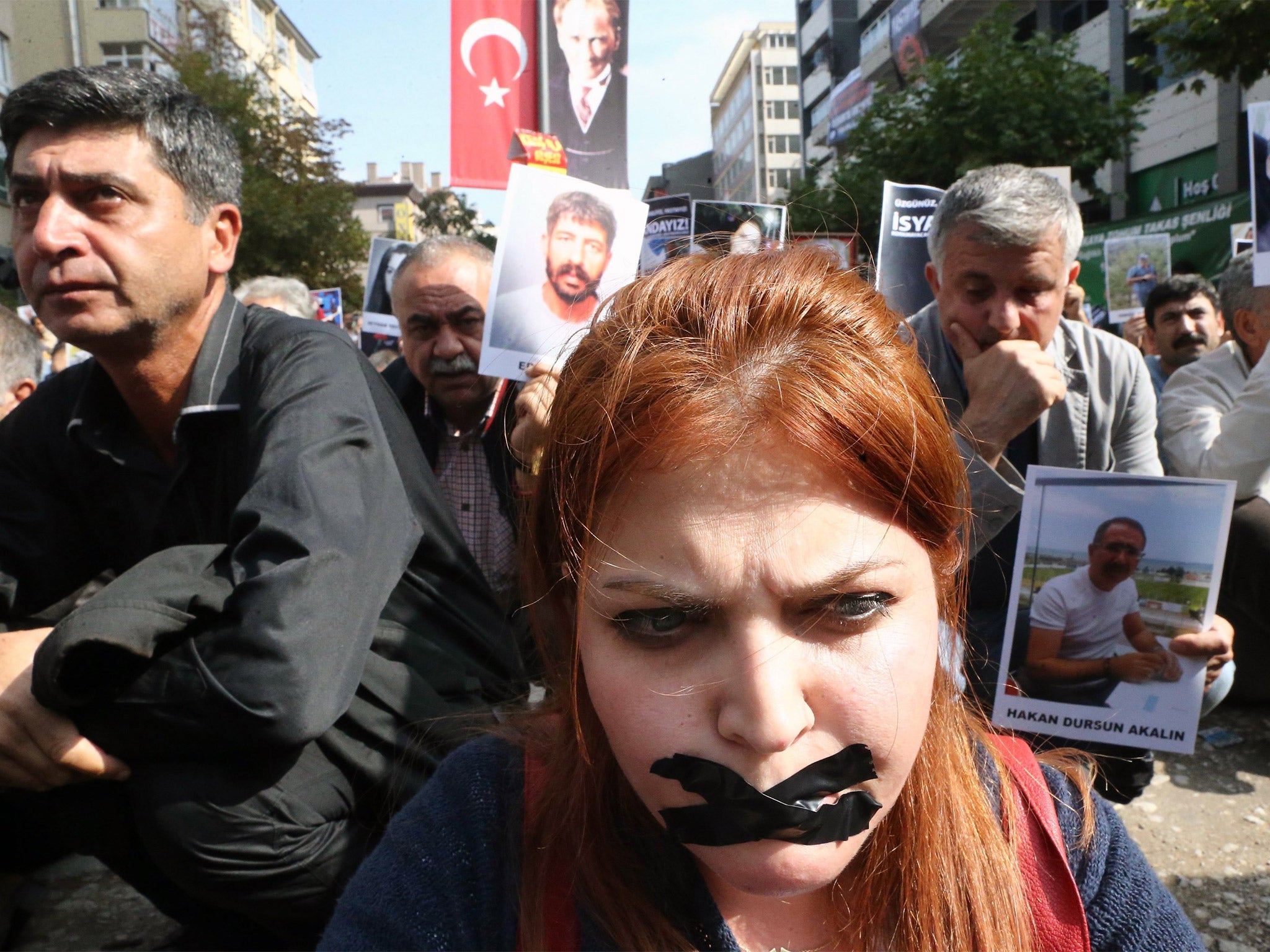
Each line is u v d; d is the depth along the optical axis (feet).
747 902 2.72
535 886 2.73
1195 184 47.85
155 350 5.24
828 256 2.54
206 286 5.36
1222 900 6.63
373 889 2.90
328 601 4.33
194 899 5.35
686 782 2.16
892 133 38.52
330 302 21.84
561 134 13.60
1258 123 8.09
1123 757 5.70
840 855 2.20
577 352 2.53
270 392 5.00
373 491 4.84
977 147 35.68
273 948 5.49
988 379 5.90
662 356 2.18
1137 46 50.57
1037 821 2.85
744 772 2.13
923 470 2.24
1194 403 8.84
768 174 189.88
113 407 5.59
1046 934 2.72
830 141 99.35
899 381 2.24
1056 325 6.43
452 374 8.52
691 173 132.46
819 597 2.10
